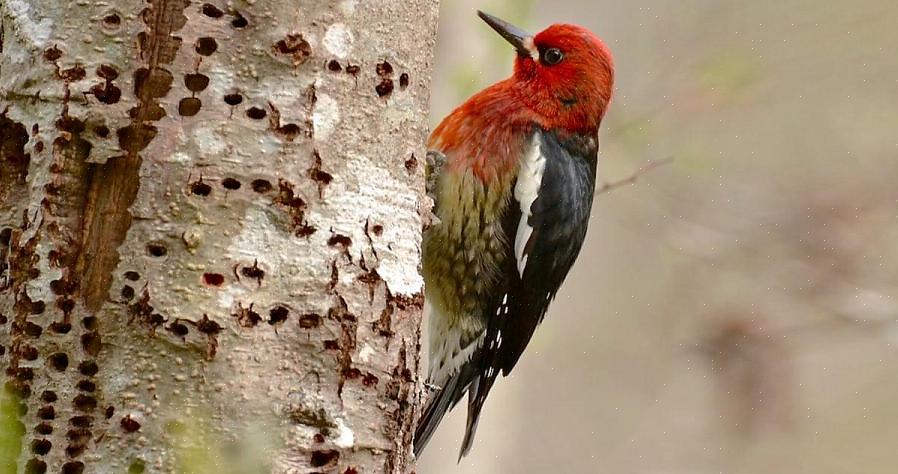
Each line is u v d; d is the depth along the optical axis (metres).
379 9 6.43
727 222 16.58
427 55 6.74
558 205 10.86
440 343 10.98
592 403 18.62
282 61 6.12
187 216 5.91
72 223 5.89
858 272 16.72
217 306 5.89
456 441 12.71
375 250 6.30
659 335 18.58
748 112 17.47
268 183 6.04
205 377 5.84
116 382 5.80
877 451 18.47
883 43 17.66
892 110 17.45
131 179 5.92
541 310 11.49
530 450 18.58
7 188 6.11
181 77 5.98
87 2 5.97
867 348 18.89
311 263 6.11
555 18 17.88
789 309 16.89
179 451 5.76
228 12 6.06
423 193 6.71
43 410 5.82
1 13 6.26
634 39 17.62
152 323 5.82
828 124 17.64
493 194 10.63
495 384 14.91
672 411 18.28
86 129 5.89
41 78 5.97
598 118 11.11
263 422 5.91
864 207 17.09
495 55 12.39
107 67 5.93
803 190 17.31
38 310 5.87
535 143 10.71
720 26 17.69
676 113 15.79
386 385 6.31
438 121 12.10
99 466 5.76
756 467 17.66
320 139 6.18
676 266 18.64
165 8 5.99
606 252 19.09
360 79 6.34
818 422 18.52
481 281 10.83
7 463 5.80
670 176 16.23
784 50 17.61
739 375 16.92
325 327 6.11
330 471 6.07
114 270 5.87
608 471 18.20
